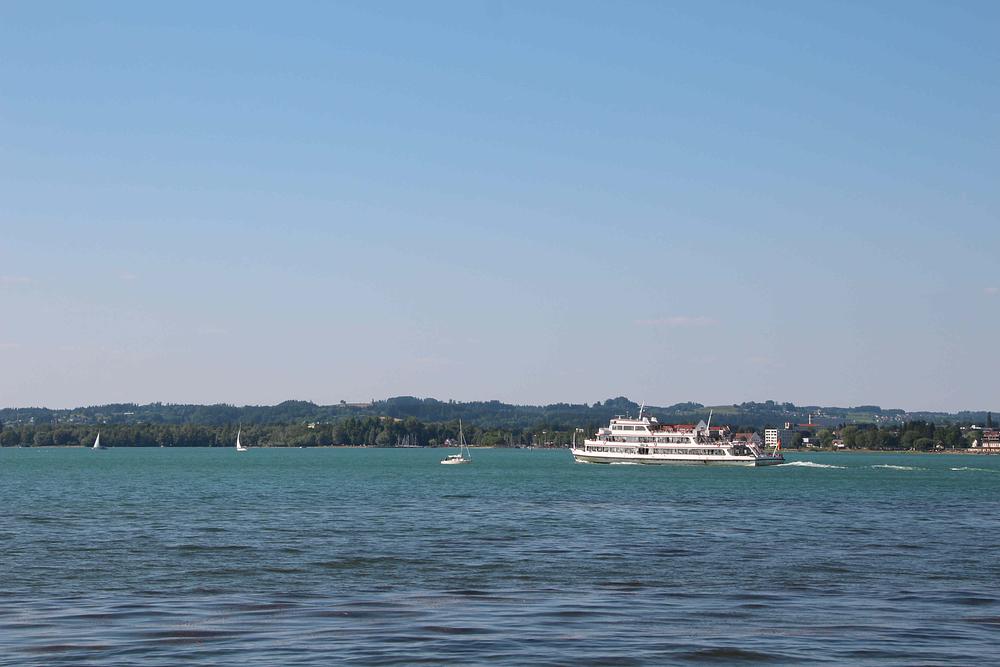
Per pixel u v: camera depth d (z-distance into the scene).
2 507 130.25
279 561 75.38
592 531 98.62
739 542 89.19
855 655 42.97
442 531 98.25
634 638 46.00
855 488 184.88
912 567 73.00
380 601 57.03
